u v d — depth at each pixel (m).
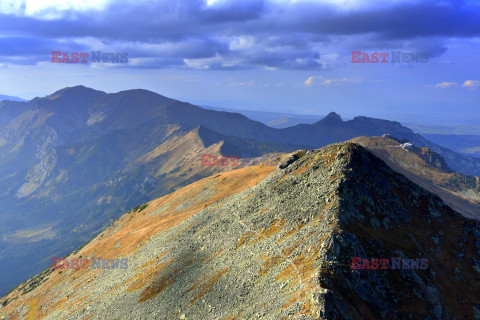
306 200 70.19
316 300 41.78
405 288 53.81
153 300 72.31
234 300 56.09
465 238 68.75
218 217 94.38
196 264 76.31
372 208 66.81
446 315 53.25
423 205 73.75
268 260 59.94
